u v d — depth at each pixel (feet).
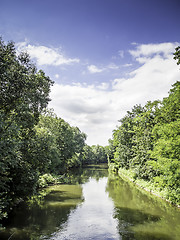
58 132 146.00
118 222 43.91
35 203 60.29
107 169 209.26
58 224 42.60
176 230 38.83
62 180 108.58
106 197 69.41
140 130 96.17
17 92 39.11
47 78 51.98
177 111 63.52
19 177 46.52
